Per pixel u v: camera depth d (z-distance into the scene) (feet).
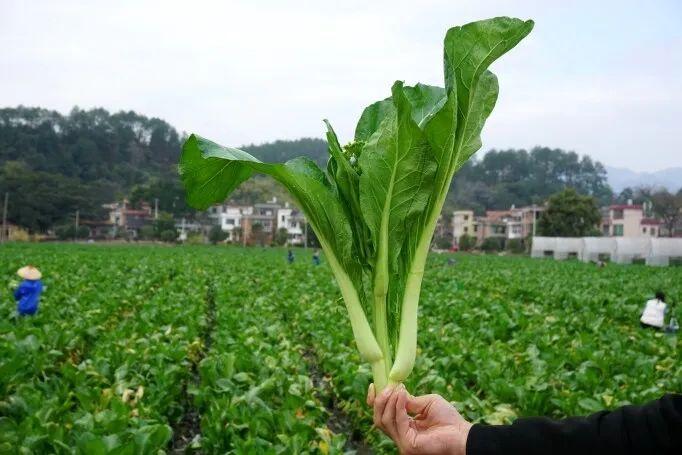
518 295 75.97
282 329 41.75
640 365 29.27
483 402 22.85
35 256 128.16
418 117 7.02
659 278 108.37
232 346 31.45
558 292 72.13
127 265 108.88
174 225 319.88
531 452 5.89
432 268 123.34
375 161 6.59
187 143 6.66
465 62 6.30
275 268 110.63
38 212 299.58
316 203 6.89
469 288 79.20
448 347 32.50
